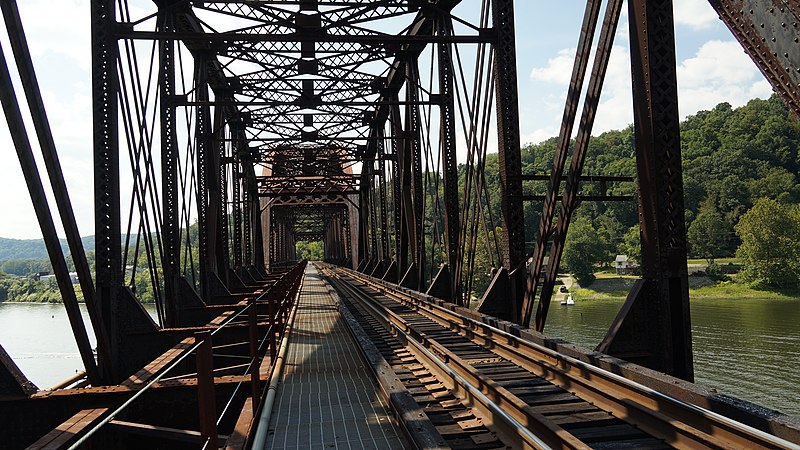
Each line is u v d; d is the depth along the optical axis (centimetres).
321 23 1495
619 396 555
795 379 2481
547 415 562
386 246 2984
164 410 629
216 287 1666
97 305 838
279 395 696
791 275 6122
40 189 593
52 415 595
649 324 621
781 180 8769
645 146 615
